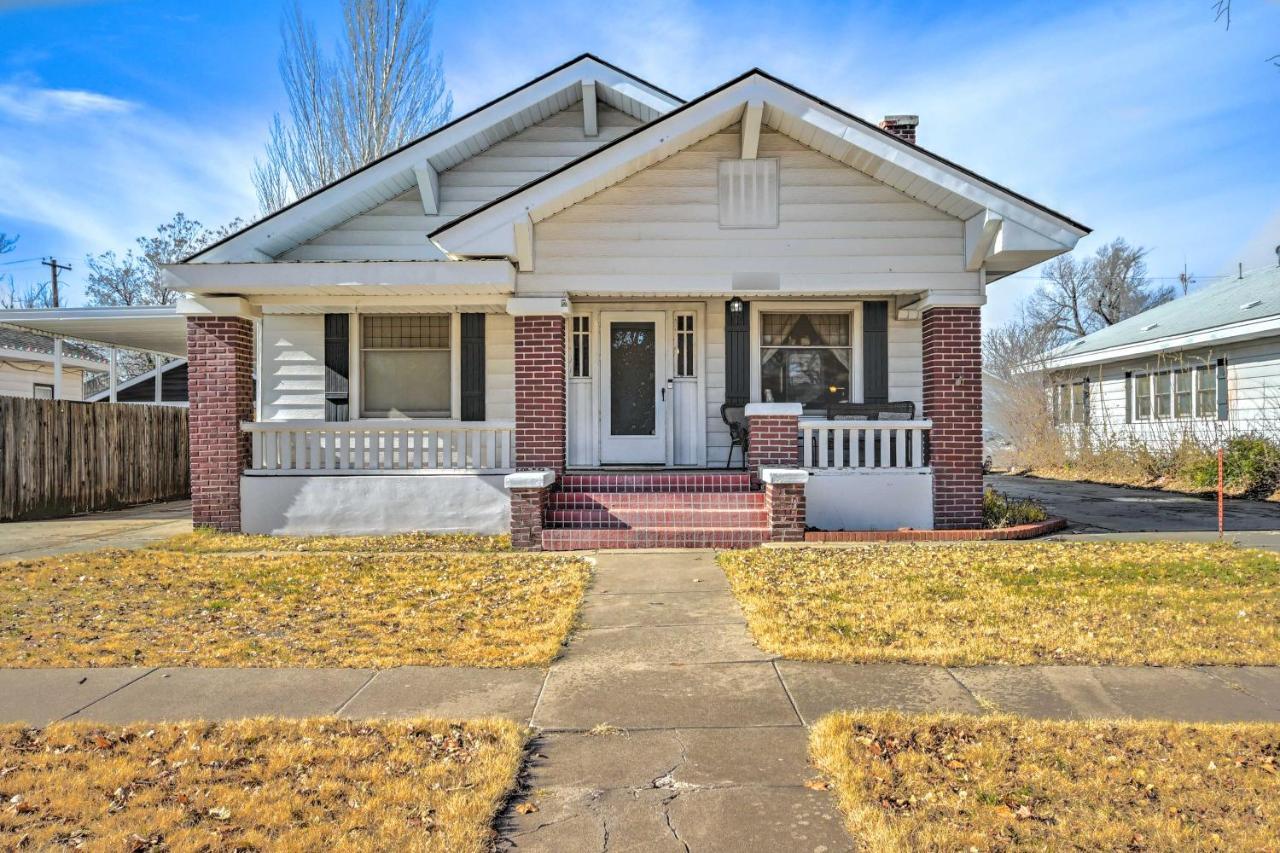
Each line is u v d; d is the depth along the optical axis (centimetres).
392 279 1027
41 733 448
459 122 1195
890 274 1060
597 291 1071
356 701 493
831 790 387
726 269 1063
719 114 1006
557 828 354
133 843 333
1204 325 1877
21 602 731
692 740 440
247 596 750
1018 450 2600
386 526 1102
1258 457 1588
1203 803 364
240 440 1116
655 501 1046
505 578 814
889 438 1095
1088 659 553
